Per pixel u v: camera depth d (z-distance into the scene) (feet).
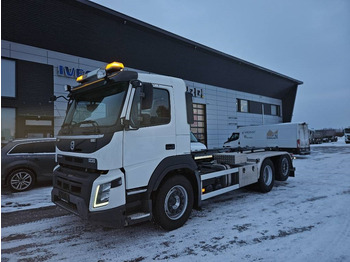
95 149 10.30
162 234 12.45
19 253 10.80
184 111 13.74
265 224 13.46
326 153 59.88
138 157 11.31
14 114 35.50
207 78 65.77
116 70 11.42
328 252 10.14
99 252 10.75
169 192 12.75
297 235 11.89
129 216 11.02
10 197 20.85
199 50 58.44
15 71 35.35
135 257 10.21
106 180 10.13
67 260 10.09
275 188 22.59
